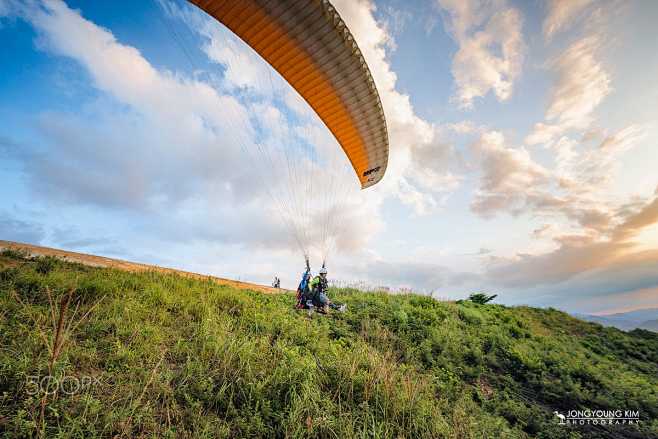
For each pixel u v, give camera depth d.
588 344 13.91
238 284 13.98
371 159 14.78
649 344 14.59
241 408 4.33
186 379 4.49
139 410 3.75
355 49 9.56
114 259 11.91
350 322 9.98
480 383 8.25
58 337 3.50
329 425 4.30
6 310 5.04
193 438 3.62
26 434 3.06
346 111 12.12
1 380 3.57
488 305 17.22
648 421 7.60
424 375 7.37
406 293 15.48
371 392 5.30
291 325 7.84
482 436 5.42
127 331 5.34
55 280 6.74
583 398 8.17
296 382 5.03
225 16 9.31
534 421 6.84
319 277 9.93
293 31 9.38
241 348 5.45
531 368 9.38
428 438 4.69
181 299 7.69
